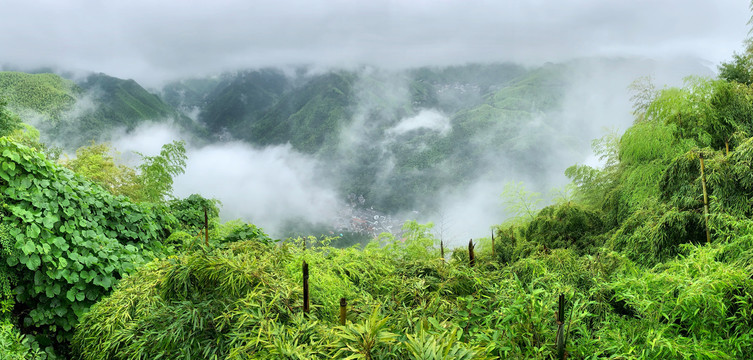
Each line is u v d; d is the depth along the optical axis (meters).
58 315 3.06
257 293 1.82
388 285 2.27
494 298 2.04
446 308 1.90
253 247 2.38
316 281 2.12
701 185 2.99
